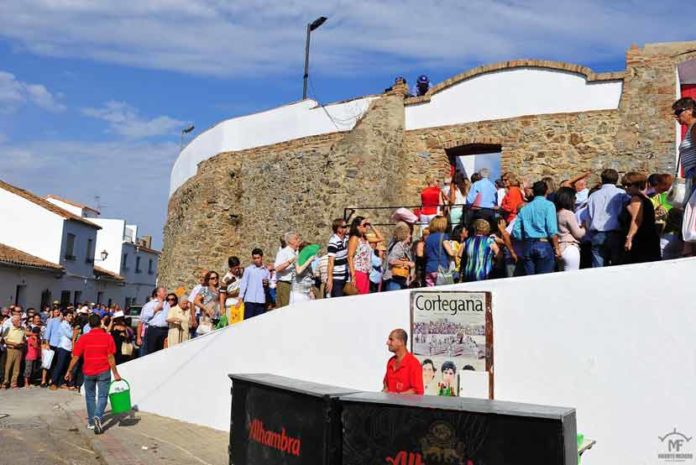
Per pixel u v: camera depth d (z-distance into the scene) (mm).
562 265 7918
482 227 8328
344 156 14883
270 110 17672
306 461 4840
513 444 4027
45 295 29547
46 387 15383
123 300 42719
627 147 12680
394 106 15047
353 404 4566
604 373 6148
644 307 6023
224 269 17906
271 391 5305
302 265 9875
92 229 34812
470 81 14609
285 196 16562
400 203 14758
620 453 5969
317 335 8461
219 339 9773
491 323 6840
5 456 7938
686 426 5711
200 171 20109
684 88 13250
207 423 9781
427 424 4305
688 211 6348
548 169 13438
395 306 7688
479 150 14875
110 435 9102
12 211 30953
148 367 11141
